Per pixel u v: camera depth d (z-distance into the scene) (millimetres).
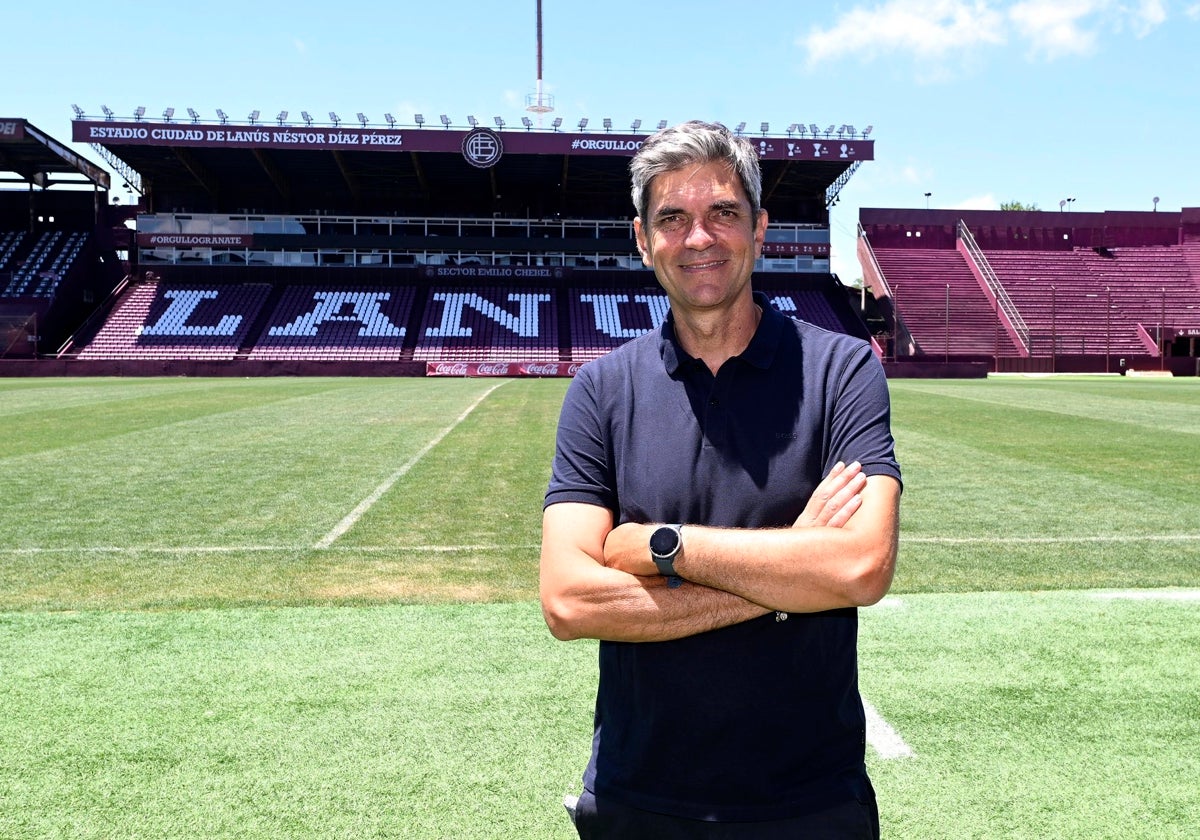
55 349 41781
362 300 45062
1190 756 3441
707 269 1690
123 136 38000
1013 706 3900
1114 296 50938
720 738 1660
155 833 2898
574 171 43250
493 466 11250
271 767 3338
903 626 4996
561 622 1694
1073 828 2953
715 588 1605
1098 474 10648
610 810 1722
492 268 46156
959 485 9906
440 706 3895
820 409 1710
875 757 3443
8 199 45906
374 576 6137
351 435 14375
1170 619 5121
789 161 42000
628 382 1802
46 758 3402
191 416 17188
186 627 4988
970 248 53156
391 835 2891
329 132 38500
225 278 45750
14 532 7441
